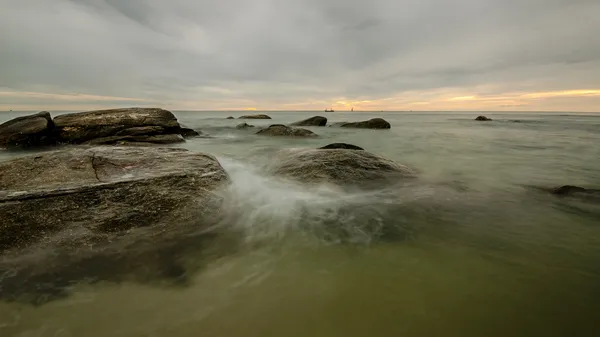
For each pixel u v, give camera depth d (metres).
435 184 8.90
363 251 4.82
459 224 5.92
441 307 3.47
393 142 20.77
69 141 16.03
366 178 8.41
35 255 4.20
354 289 3.81
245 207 6.29
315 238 5.25
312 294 3.72
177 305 3.53
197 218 5.33
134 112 17.94
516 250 4.85
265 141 20.22
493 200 7.41
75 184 5.49
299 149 11.11
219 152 14.57
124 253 4.49
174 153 7.81
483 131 31.66
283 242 5.09
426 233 5.51
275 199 6.91
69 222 4.69
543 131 31.52
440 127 38.91
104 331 3.12
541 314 3.37
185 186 5.93
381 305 3.51
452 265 4.38
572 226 5.79
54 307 3.45
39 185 5.43
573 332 3.11
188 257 4.57
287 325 3.20
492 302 3.56
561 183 9.23
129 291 3.78
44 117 15.65
